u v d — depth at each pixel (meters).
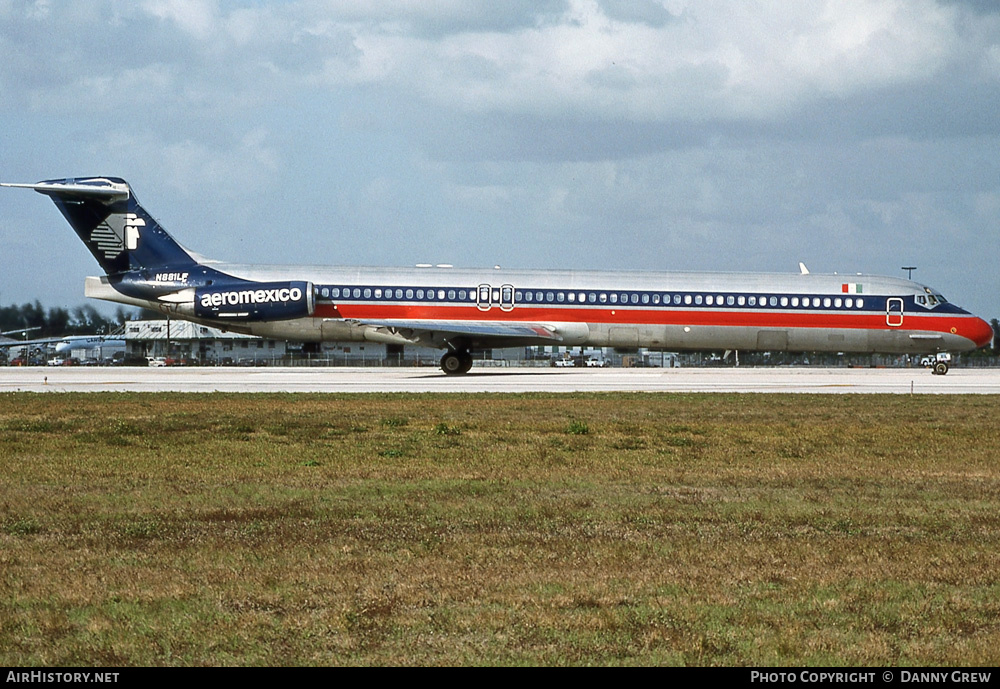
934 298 173.38
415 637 29.78
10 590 33.53
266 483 56.34
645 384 150.50
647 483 58.06
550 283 169.75
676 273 173.12
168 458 66.69
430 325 165.38
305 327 168.88
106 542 40.56
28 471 60.12
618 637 29.97
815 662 28.33
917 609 32.78
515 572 36.56
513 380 159.88
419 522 45.31
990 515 48.78
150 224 167.00
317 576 35.69
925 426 93.44
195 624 30.58
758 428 90.75
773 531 44.38
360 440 78.62
